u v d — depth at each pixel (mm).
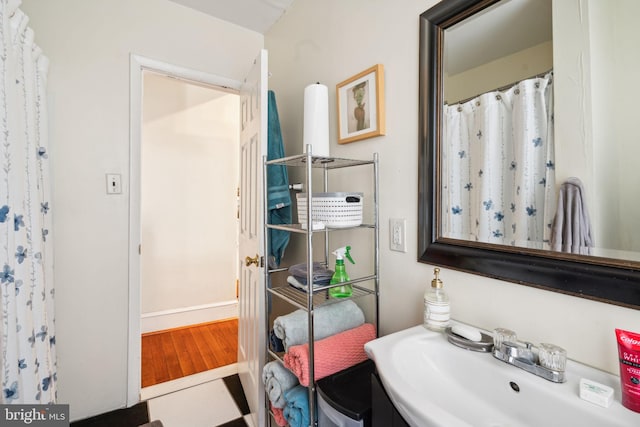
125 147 1693
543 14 733
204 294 2900
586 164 668
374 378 749
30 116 1127
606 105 640
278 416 1179
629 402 537
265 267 1346
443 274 963
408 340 806
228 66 2025
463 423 482
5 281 876
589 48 662
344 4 1356
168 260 2742
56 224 1519
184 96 2789
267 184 1480
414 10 1037
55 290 1516
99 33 1624
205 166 2881
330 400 854
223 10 1900
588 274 649
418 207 1016
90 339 1607
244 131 1780
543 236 733
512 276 774
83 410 1594
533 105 754
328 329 1111
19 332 974
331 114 1447
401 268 1104
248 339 1658
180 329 2754
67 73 1542
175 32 1841
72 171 1557
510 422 647
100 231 1629
